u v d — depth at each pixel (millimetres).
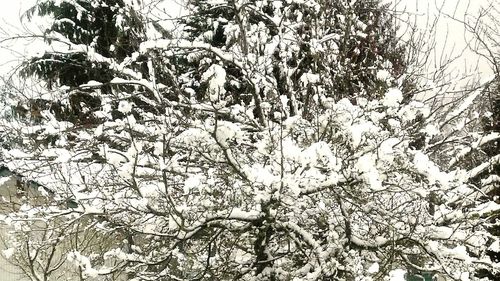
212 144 6504
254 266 7070
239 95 9766
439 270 7023
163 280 7590
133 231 6770
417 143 10680
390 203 8023
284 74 9180
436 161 11188
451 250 6801
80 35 12125
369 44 10234
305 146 7137
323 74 8852
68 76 10930
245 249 7410
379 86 7512
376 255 7820
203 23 11188
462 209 8516
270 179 5559
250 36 9195
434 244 6695
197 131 6328
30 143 7684
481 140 9727
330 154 5527
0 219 6918
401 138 6852
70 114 8898
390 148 5754
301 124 7273
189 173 6750
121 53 9789
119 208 6637
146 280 7008
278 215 6871
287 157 5809
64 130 7156
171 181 7496
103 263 8180
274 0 9484
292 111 8930
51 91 7566
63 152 6344
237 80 9148
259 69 8422
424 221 7309
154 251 7391
